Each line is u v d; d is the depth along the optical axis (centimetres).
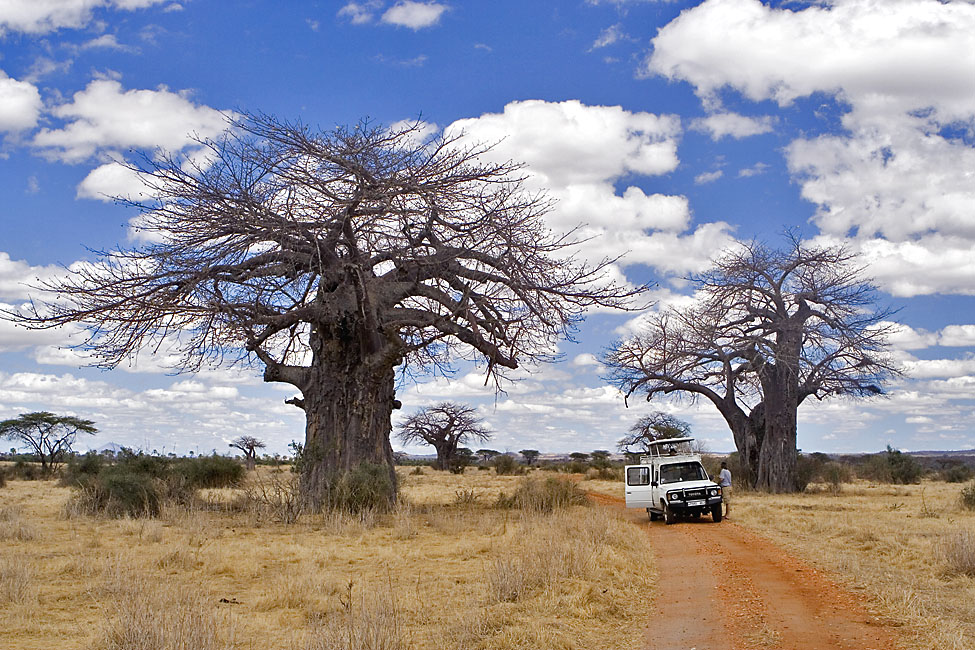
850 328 3966
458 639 780
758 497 3472
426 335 2436
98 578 1130
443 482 5019
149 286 1991
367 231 2142
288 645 782
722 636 817
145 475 2309
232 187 2042
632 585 1114
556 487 2708
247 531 1777
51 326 1977
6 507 2250
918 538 1597
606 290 2245
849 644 768
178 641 705
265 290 2125
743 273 4044
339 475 2214
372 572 1231
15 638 819
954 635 769
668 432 5525
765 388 4003
